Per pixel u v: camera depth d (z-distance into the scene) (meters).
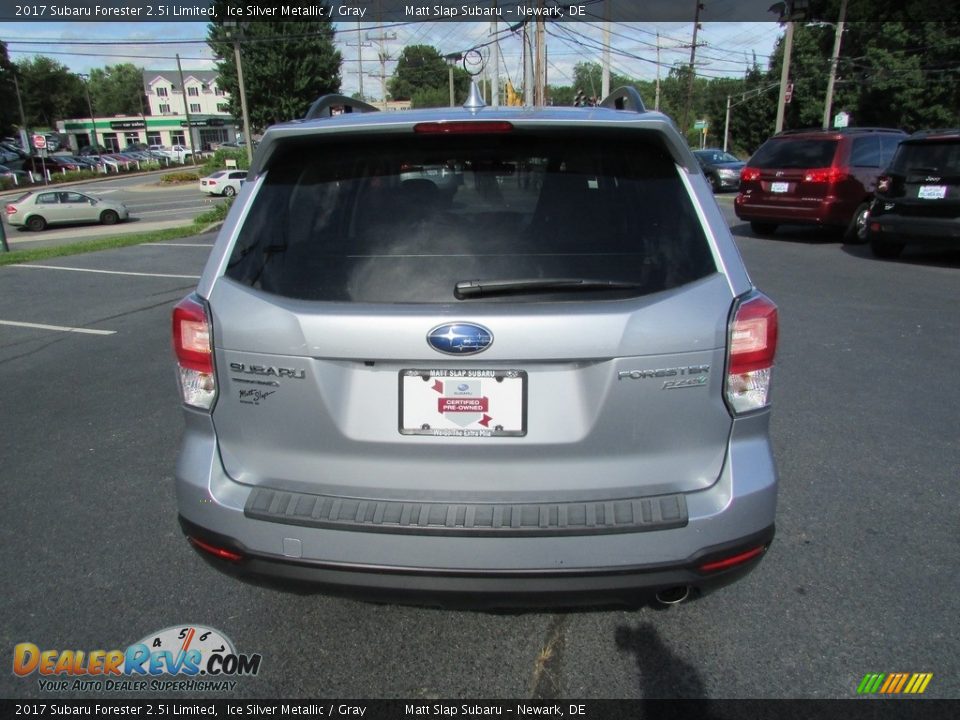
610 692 2.39
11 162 58.59
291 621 2.76
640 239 2.17
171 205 34.16
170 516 3.55
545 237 2.16
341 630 2.71
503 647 2.61
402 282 2.11
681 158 2.28
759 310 2.12
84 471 4.06
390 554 2.10
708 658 2.53
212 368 2.19
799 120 49.94
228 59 38.03
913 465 3.93
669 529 2.06
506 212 2.20
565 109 2.53
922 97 40.62
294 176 2.32
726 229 2.24
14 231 25.78
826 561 3.05
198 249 14.23
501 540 2.05
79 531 3.41
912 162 9.91
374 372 2.09
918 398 4.95
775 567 3.02
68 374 5.90
